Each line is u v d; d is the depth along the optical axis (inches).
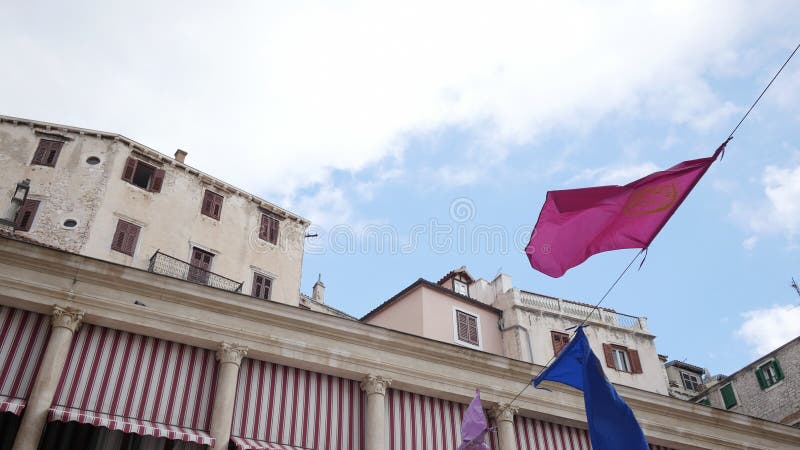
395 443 853.8
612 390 623.5
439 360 924.6
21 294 735.7
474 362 941.8
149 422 733.9
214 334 803.4
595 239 557.9
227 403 762.2
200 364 799.7
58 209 979.9
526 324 1200.2
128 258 976.3
